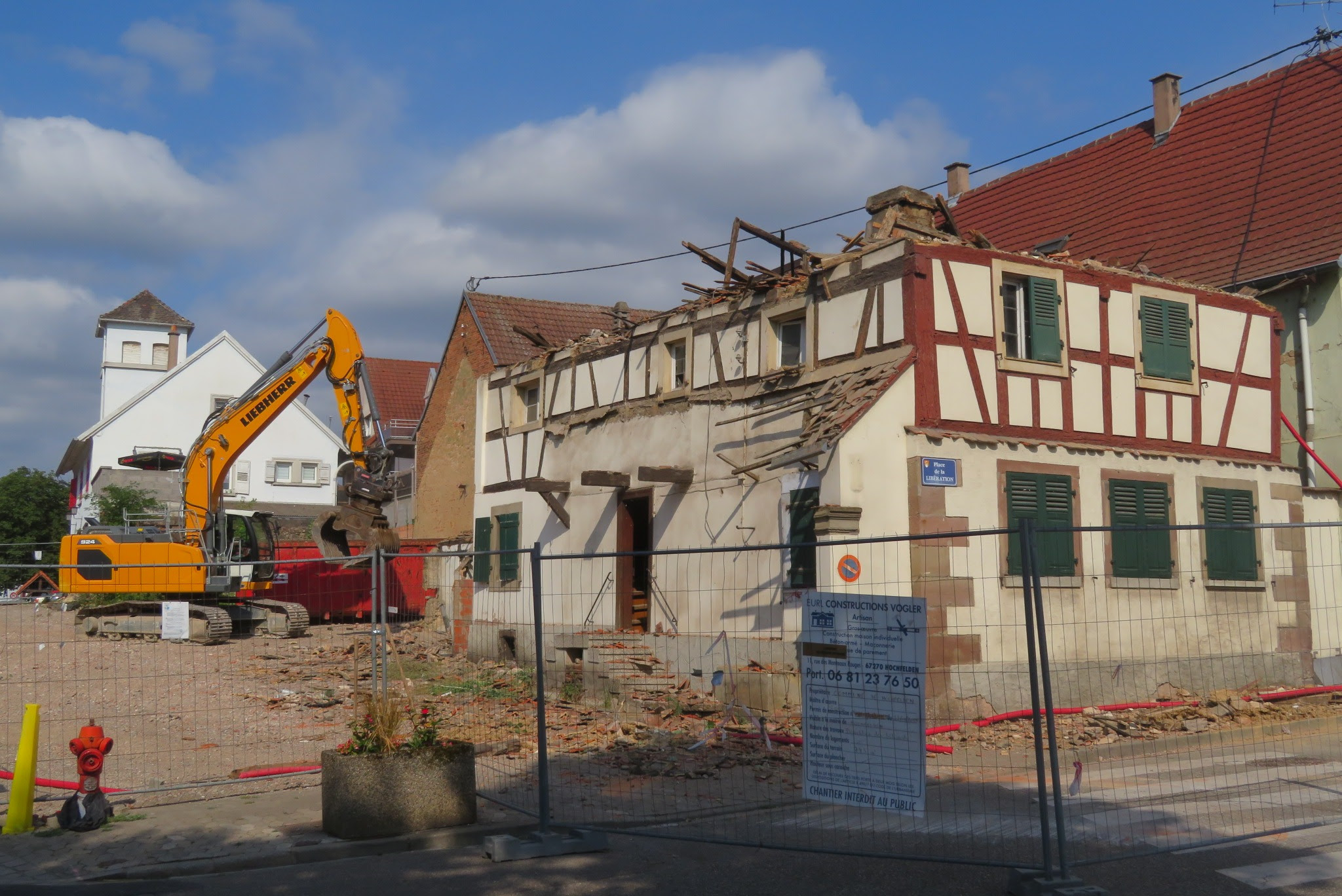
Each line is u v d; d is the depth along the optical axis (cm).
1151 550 1520
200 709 1370
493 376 2262
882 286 1434
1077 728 1250
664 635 1588
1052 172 2558
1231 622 1572
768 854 711
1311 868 664
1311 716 1360
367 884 645
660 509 1716
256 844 720
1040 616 608
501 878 659
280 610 2397
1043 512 1439
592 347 1955
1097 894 590
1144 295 1600
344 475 2355
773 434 1519
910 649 631
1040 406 1477
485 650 2102
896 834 762
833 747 660
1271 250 1883
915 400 1382
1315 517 1711
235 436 2294
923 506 1350
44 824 771
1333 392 1784
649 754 1107
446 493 3091
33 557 4859
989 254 1461
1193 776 980
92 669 1695
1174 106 2341
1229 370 1677
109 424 4672
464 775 771
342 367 2356
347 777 734
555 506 1952
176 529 2291
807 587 1402
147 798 870
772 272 1599
